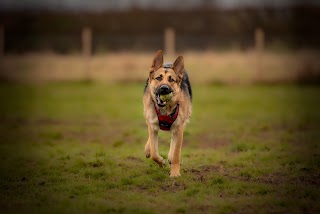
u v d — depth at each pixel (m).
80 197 7.66
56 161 10.03
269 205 7.21
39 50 31.11
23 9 32.34
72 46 31.06
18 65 28.72
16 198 7.59
